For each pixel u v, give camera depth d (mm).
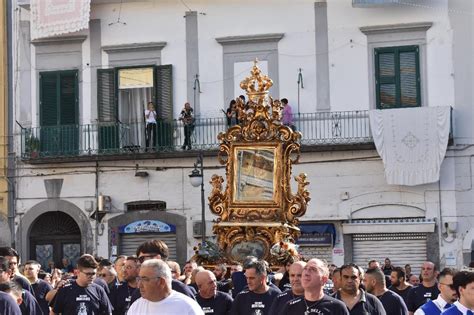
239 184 30984
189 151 48781
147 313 14688
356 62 48781
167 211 49438
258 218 30656
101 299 22516
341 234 48062
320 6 49094
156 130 49781
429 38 48219
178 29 50406
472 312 16375
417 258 47594
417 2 48156
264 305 21359
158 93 50250
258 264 21375
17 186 51062
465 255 47062
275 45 49438
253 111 31234
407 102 48344
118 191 50031
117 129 50250
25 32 51500
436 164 46688
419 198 47469
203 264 30562
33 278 26125
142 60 50688
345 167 48094
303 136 48562
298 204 30734
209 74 50000
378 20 48562
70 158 50062
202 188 43688
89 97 50938
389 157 47062
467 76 47781
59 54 51438
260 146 30969
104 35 51031
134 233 49781
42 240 51156
